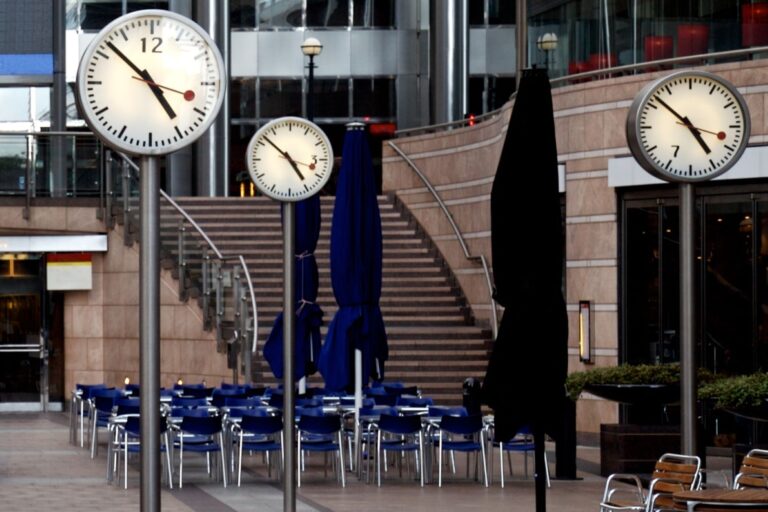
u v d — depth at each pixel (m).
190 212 37.44
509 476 22.70
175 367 33.59
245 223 37.00
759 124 25.61
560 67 30.16
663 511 13.90
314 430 21.28
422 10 46.38
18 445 27.47
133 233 35.69
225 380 32.19
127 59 10.29
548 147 13.88
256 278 34.91
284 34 46.09
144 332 10.32
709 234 26.42
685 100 15.37
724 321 26.19
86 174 35.88
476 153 34.59
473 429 21.27
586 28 29.47
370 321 22.97
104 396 25.08
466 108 43.12
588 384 21.69
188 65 10.39
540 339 13.88
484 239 34.09
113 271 36.09
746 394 18.06
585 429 28.25
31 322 36.75
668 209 27.03
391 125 46.16
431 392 31.44
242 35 46.00
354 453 23.66
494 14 46.38
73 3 44.34
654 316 27.19
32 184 35.59
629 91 27.66
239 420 21.89
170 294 33.75
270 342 24.70
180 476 21.08
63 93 43.19
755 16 26.52
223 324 32.41
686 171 15.34
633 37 28.34
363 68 46.16
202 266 33.09
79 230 35.78
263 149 17.88
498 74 46.16
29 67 43.12
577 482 21.80
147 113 10.32
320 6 46.22
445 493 20.39
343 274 22.94
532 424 13.91
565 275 28.92
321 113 46.16
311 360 24.95
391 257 36.22
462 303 34.91
